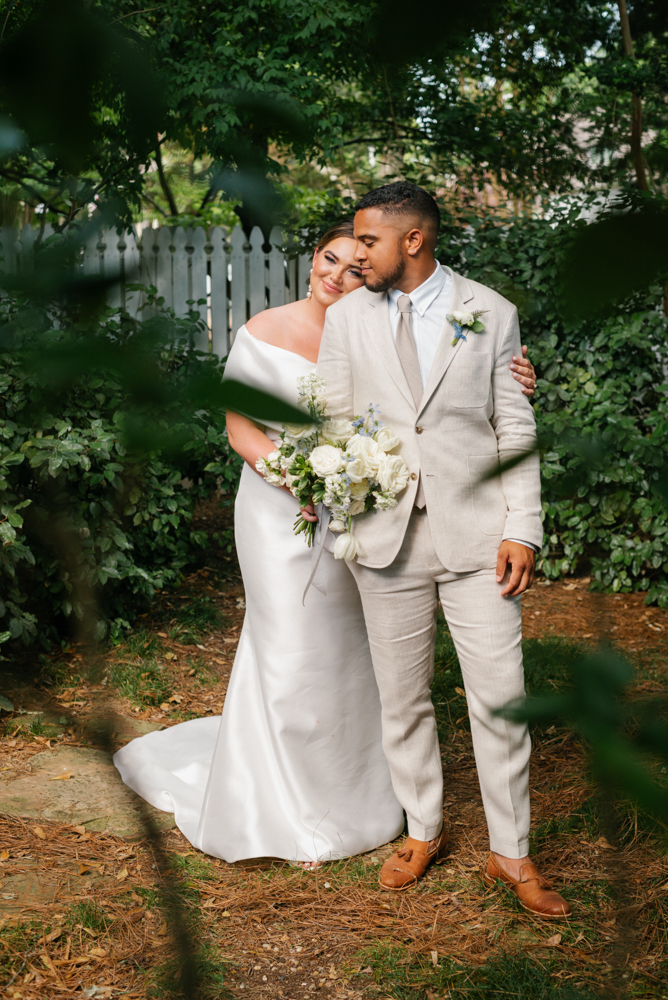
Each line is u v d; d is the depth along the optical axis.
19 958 2.09
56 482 3.61
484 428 2.20
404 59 0.24
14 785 2.90
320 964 2.16
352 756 2.61
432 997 2.04
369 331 2.22
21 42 0.25
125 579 4.15
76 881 2.42
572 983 2.03
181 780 2.92
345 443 2.23
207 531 5.75
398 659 2.35
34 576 3.87
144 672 3.76
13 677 3.56
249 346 2.46
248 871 2.51
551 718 0.30
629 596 4.91
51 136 0.26
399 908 2.35
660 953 2.12
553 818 2.73
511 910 2.31
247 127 0.32
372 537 2.26
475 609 2.22
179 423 0.23
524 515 2.18
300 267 5.95
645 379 5.04
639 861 2.35
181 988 0.47
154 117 0.27
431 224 2.14
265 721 2.62
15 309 0.24
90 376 0.23
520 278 4.98
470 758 3.18
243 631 2.70
